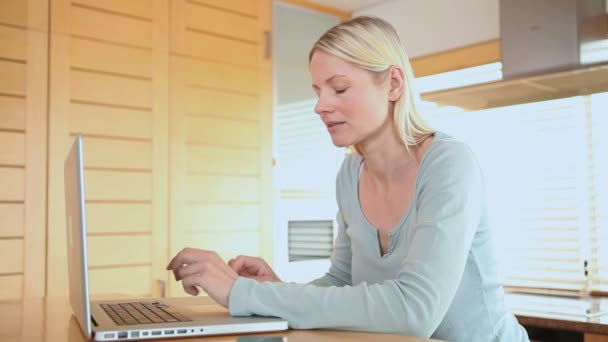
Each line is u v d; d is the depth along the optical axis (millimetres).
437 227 955
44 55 2408
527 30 2594
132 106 2656
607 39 2684
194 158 2861
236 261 1236
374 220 1175
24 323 1063
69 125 2465
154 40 2740
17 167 2326
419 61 3570
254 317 930
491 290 1082
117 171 2598
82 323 848
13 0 2342
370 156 1150
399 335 869
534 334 2252
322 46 1095
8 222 2297
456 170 1009
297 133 3518
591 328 1918
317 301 913
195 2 2896
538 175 3047
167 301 1256
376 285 933
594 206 2873
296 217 3471
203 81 2910
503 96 2551
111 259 2564
